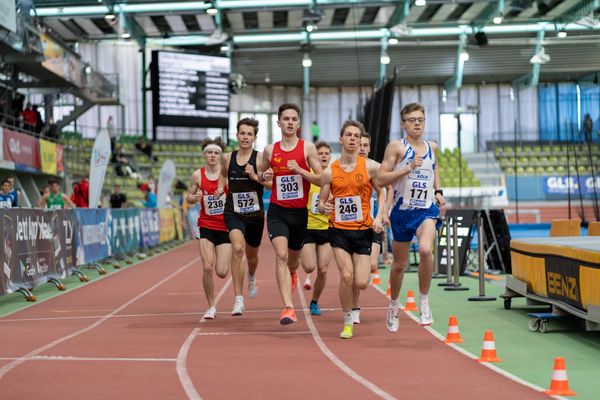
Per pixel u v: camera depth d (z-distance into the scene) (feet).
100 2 111.45
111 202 84.38
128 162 127.65
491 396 19.40
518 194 140.36
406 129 28.86
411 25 130.00
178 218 110.93
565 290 30.73
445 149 144.25
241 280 33.78
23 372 22.79
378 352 26.18
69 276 58.08
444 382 21.17
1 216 40.06
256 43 141.38
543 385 20.88
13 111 89.45
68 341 29.22
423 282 29.12
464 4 117.29
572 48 90.53
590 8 82.28
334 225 29.17
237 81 142.92
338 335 30.17
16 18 74.84
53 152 92.43
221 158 34.55
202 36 137.49
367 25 133.28
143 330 32.30
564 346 27.53
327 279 56.95
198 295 47.42
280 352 26.27
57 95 109.09
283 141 31.45
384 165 28.66
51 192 60.39
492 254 59.26
